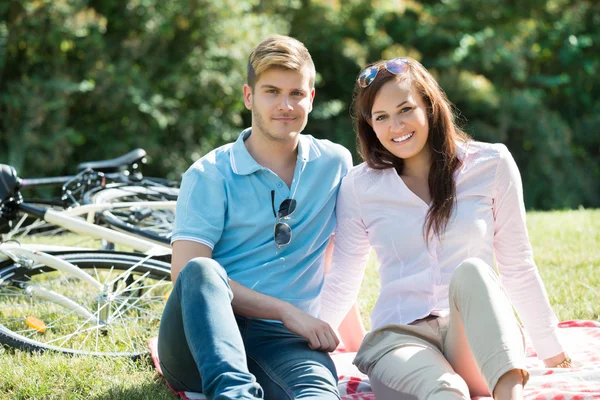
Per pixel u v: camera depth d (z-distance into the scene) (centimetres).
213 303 302
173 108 1639
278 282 359
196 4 1633
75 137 1521
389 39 2059
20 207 496
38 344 426
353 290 383
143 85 1581
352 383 375
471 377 327
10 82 1495
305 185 366
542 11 2222
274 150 365
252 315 341
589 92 2205
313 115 1911
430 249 352
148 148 1592
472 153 361
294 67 354
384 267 364
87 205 557
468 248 351
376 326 360
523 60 2077
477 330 302
